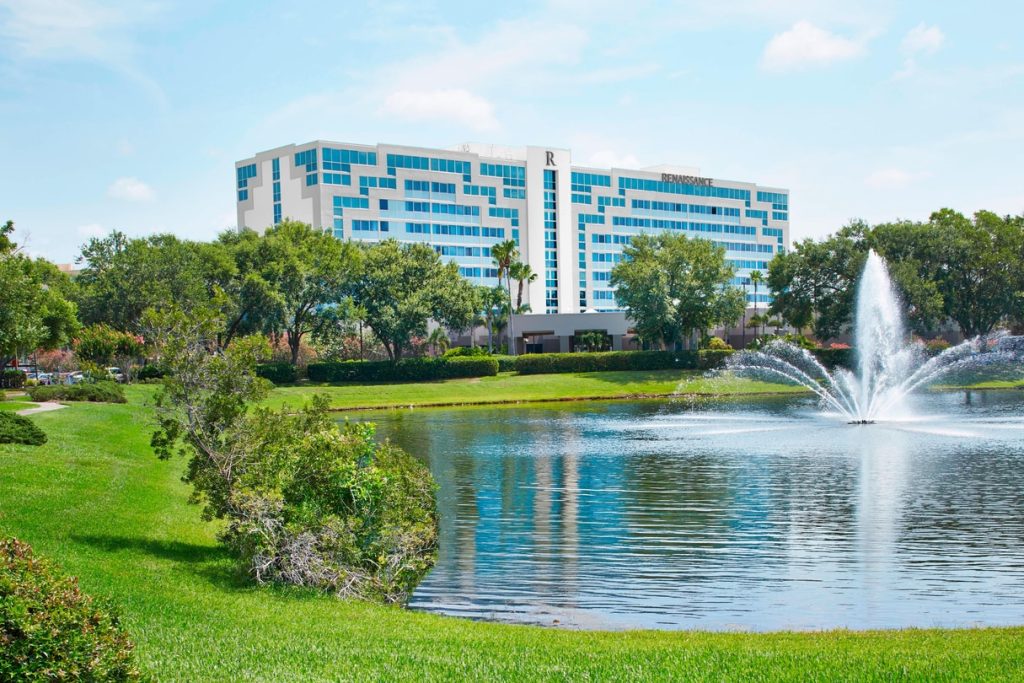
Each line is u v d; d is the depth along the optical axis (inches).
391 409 2775.6
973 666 410.9
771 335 4215.1
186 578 574.6
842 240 3659.0
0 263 1408.7
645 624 593.6
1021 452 1434.5
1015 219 3703.3
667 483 1186.6
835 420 2094.0
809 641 490.0
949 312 3570.4
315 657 423.5
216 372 671.8
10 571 342.3
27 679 312.5
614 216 5728.3
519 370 3622.0
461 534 887.7
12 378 2444.6
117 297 2974.9
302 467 677.3
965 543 813.2
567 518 964.0
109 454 1114.1
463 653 443.5
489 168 5196.9
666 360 3673.7
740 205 6417.3
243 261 3361.2
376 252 3659.0
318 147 4527.6
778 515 957.8
